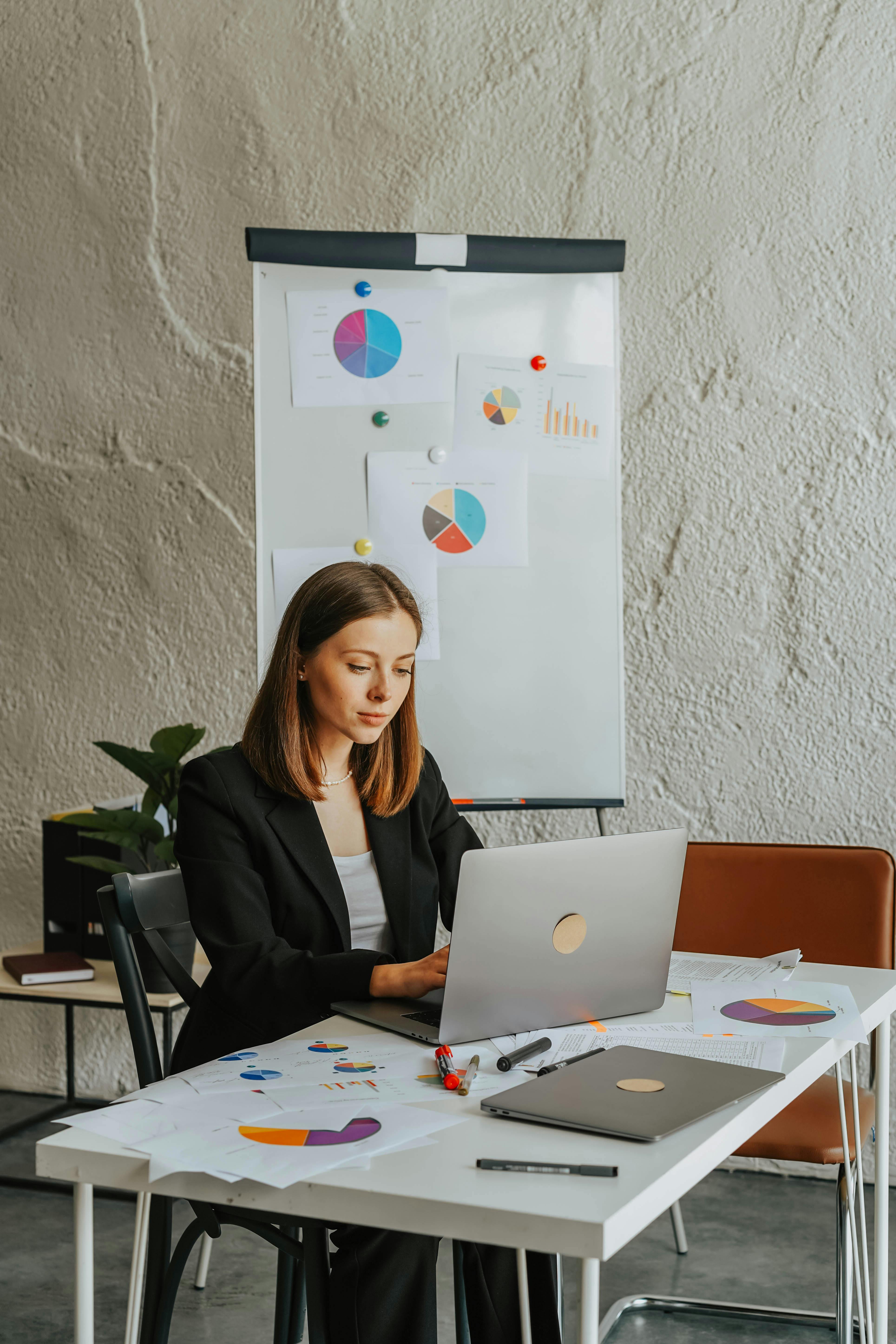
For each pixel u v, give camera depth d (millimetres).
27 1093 3264
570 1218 833
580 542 2463
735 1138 1043
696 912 2156
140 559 3197
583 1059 1193
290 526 2416
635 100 2844
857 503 2740
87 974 2473
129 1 3146
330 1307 1152
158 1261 1331
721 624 2830
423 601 2428
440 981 1364
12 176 3258
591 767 2475
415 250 2404
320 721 1703
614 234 2867
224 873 1566
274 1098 1104
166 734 2457
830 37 2730
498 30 2916
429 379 2424
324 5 3020
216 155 3105
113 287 3195
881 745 2740
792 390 2775
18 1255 2346
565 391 2457
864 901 2064
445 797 1935
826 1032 1327
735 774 2830
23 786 3291
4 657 3305
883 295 2717
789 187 2764
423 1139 999
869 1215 2518
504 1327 1296
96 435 3223
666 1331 2045
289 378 2410
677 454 2850
